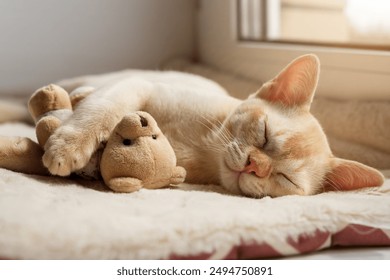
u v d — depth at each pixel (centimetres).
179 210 43
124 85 55
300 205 45
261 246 42
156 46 98
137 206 43
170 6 97
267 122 54
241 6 90
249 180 53
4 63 88
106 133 50
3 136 51
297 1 88
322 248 45
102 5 92
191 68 92
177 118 58
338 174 55
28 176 49
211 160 57
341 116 69
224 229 41
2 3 86
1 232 38
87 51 93
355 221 45
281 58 80
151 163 48
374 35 75
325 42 79
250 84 82
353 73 71
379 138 66
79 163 48
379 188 54
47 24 90
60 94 53
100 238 38
